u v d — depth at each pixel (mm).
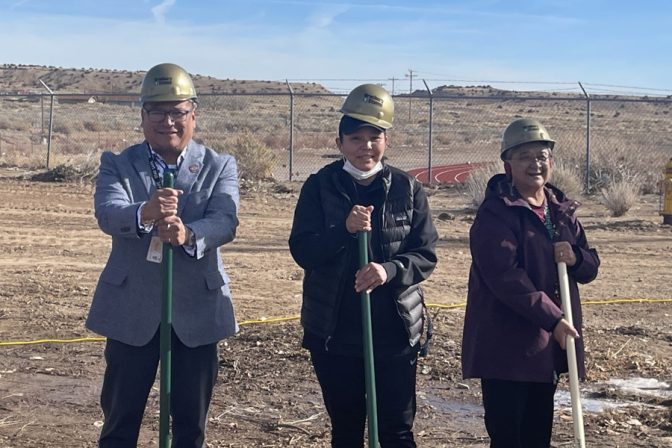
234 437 7074
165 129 5043
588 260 5332
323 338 5250
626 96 32531
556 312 5102
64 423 7395
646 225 18844
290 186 24438
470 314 5395
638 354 9320
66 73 129500
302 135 57688
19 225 17734
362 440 5492
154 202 4801
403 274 5102
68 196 22047
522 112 92875
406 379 5305
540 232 5270
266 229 17922
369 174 5227
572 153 26703
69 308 11414
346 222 5047
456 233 17609
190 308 5062
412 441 5395
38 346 9688
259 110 89812
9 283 12734
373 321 5215
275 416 7551
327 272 5234
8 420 7430
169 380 4895
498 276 5152
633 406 7789
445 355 9195
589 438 7023
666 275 14008
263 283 12977
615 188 20781
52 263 14305
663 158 30812
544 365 5215
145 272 5043
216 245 5031
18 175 26188
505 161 5387
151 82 5027
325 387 5375
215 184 5172
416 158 44594
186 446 5121
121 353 5047
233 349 9430
